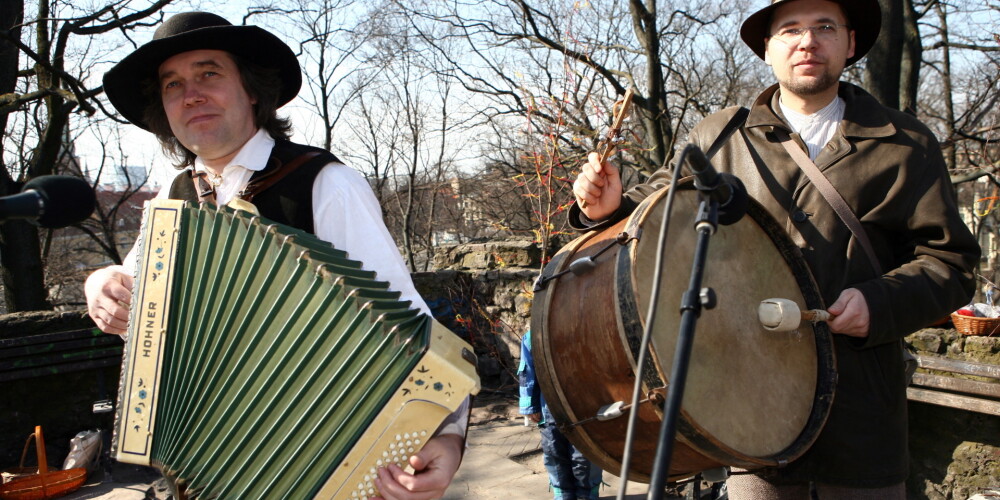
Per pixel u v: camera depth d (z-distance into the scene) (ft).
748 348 6.48
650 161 39.09
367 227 6.17
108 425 18.07
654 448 5.91
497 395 22.04
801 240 7.37
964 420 13.03
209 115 6.30
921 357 13.58
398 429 4.76
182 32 6.32
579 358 6.06
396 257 6.19
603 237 6.48
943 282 6.88
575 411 6.21
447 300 23.21
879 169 7.23
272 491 4.99
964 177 31.01
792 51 7.44
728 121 8.14
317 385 4.96
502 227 26.68
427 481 4.89
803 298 7.06
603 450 6.29
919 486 13.66
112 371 18.16
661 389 5.42
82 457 16.10
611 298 5.85
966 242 7.02
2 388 16.90
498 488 15.35
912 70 37.76
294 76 7.04
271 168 6.36
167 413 5.25
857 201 7.26
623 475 4.08
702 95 53.26
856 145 7.34
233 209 5.45
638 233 5.92
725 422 6.04
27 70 33.58
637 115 42.88
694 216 6.56
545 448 14.01
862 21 7.77
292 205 6.23
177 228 5.39
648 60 40.65
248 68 6.57
